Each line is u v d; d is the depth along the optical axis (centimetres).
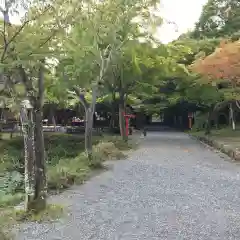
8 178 1252
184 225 661
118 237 593
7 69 598
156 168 1392
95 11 1072
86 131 1491
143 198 884
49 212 713
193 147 2333
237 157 1609
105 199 871
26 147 723
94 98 1508
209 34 3291
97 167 1369
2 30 620
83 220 689
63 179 1024
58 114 4478
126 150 2111
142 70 2070
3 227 620
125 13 1321
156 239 583
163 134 3881
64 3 659
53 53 643
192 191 969
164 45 1961
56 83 1475
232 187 1021
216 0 3347
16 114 781
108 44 1445
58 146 2350
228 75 1703
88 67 1433
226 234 609
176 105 4222
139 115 4909
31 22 631
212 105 3102
